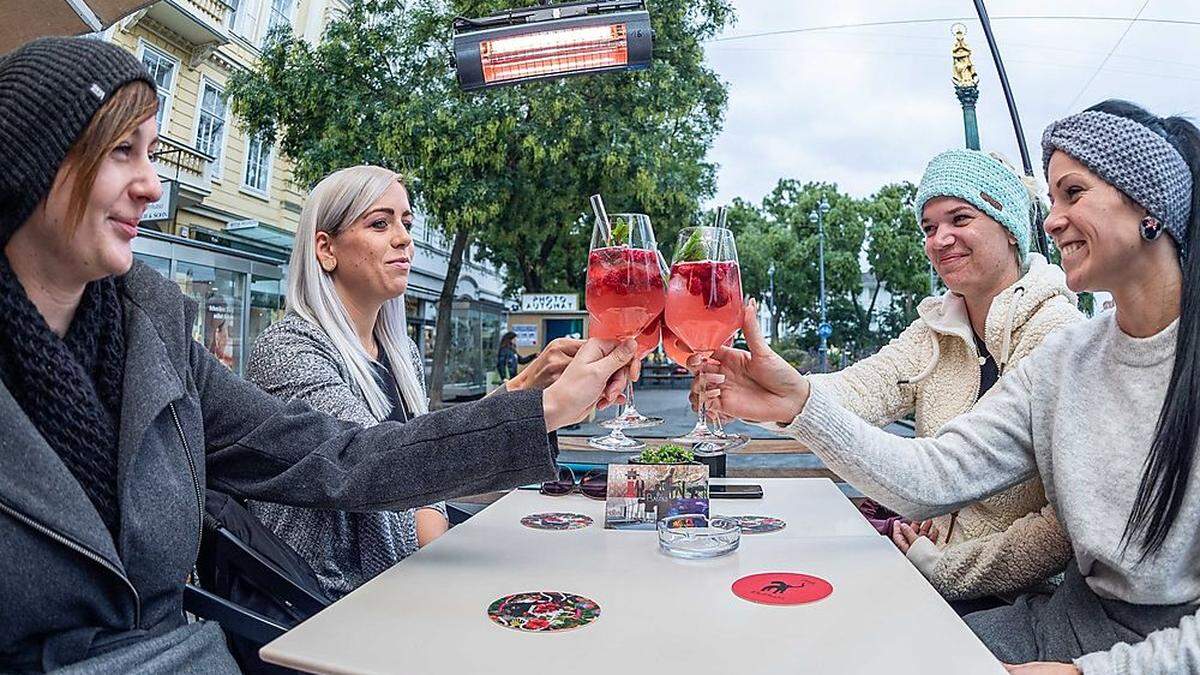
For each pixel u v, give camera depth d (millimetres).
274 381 1528
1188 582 1059
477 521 1509
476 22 5133
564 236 12508
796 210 36531
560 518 1530
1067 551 1449
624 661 766
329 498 1140
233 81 10492
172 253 6898
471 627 872
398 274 1784
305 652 792
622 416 2201
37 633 861
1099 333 1272
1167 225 1094
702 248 1240
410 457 1123
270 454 1188
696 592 1006
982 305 1862
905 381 1979
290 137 10500
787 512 1586
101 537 879
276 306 8469
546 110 9992
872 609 930
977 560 1535
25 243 919
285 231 14461
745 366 1326
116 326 1035
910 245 34219
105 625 911
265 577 1194
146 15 10953
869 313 35969
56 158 872
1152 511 1055
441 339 11336
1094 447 1192
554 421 1151
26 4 1952
